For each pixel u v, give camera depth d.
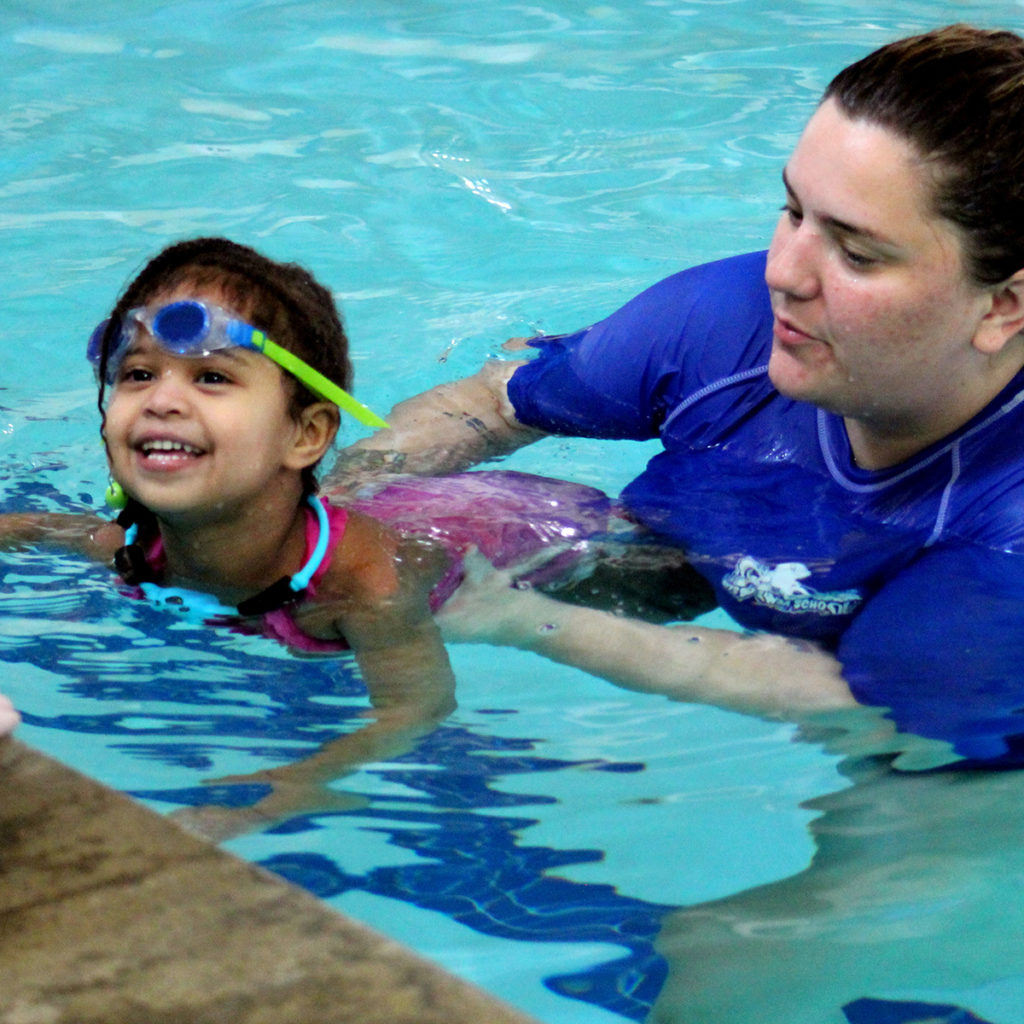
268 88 8.90
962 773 3.31
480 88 8.96
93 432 5.33
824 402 3.91
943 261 3.54
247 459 4.01
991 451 4.01
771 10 10.23
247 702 3.69
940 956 2.68
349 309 6.43
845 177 3.54
